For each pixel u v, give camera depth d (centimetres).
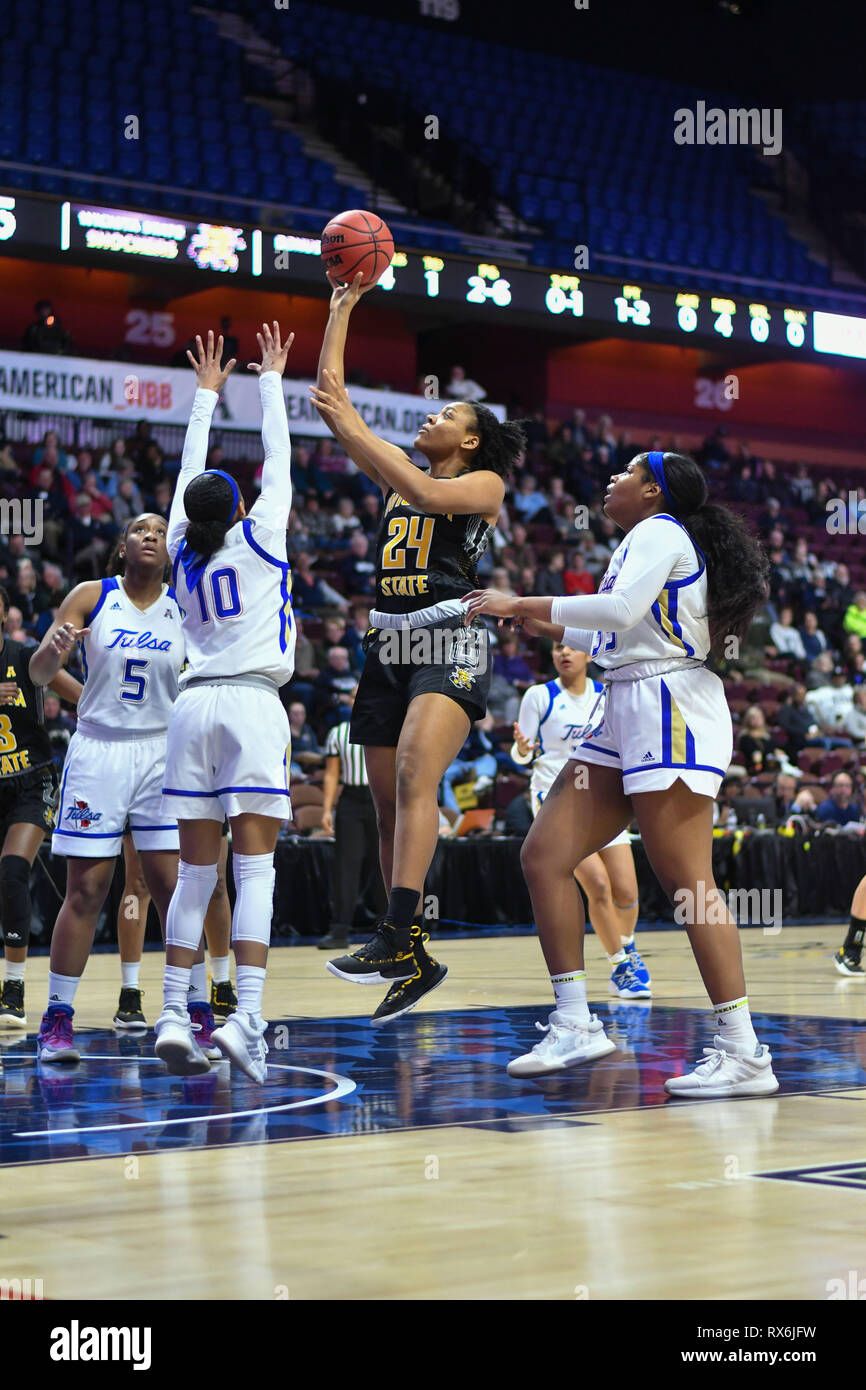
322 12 2127
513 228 1941
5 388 1483
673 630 413
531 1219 266
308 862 1104
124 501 1507
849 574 2081
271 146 1898
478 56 2206
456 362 2223
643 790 412
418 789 424
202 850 436
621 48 2328
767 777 1415
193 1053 413
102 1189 293
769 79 2353
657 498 422
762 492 2084
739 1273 230
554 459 1944
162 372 1580
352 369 1878
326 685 1373
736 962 412
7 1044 528
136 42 1905
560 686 746
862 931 799
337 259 450
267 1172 309
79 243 1416
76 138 1692
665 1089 416
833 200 2306
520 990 720
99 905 493
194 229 1473
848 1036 530
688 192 2205
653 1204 277
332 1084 431
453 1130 357
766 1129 356
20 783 598
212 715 432
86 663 506
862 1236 252
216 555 440
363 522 1727
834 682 1661
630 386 2241
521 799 1202
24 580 1341
